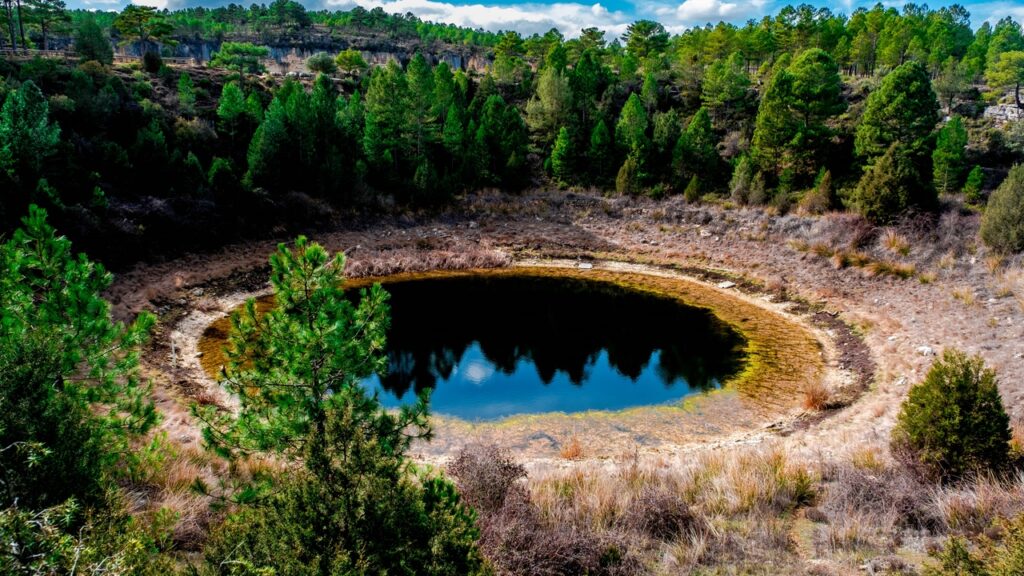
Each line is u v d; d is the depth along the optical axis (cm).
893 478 1002
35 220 798
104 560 379
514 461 1360
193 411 698
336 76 6831
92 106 3441
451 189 4244
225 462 1082
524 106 5884
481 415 1723
